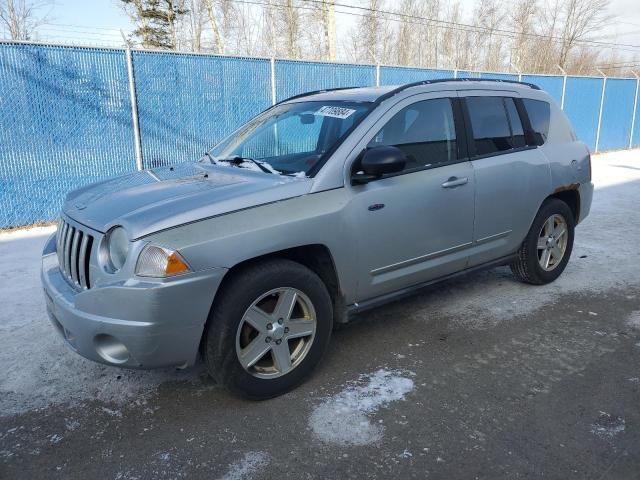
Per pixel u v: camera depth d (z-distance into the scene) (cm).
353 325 428
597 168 1430
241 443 283
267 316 312
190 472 262
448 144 407
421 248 386
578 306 464
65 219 338
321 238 325
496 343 395
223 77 939
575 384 336
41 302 482
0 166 750
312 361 334
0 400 325
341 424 297
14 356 381
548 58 3638
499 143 446
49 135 782
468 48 3303
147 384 343
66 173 805
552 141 500
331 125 374
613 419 298
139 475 260
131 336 273
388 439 284
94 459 272
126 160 855
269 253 311
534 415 303
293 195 320
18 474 261
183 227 282
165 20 2756
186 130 912
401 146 376
